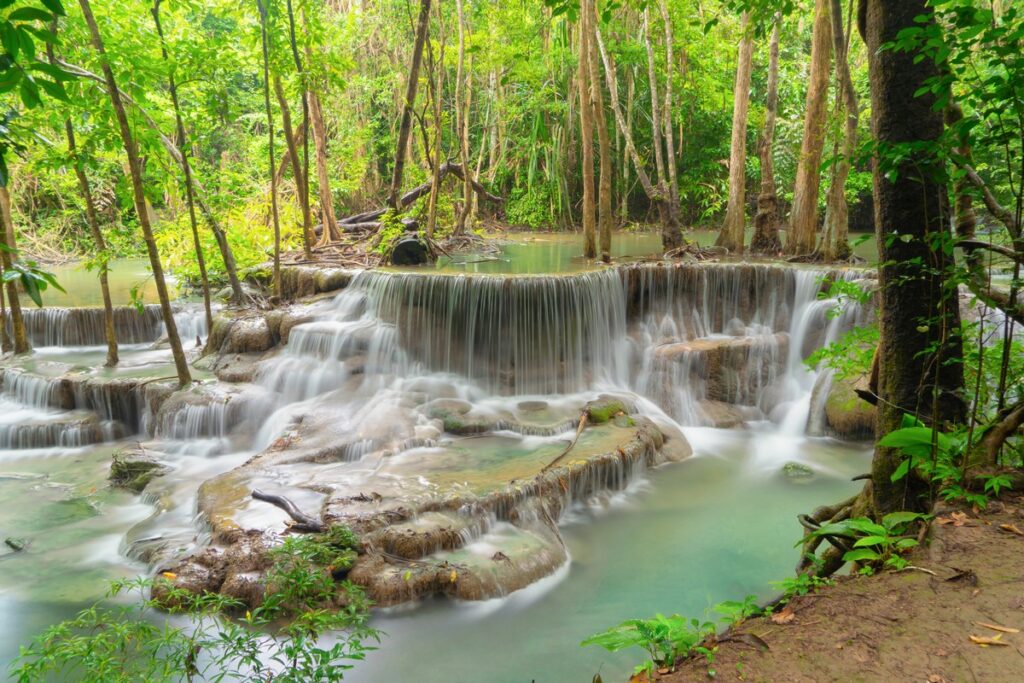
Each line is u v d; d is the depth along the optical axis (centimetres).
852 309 999
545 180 2188
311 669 354
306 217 1333
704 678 248
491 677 482
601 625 545
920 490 369
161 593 553
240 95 2147
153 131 987
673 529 704
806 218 1243
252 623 420
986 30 311
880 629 268
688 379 1043
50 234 1970
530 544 635
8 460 899
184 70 1010
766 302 1110
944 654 249
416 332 1070
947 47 314
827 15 1168
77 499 780
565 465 749
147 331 1275
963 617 269
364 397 968
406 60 2073
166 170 1080
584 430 875
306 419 899
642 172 1407
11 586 599
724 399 1033
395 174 1339
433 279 1066
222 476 743
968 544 314
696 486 805
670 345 1080
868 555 319
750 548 663
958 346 378
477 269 1202
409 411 911
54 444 940
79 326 1236
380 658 502
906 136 355
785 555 648
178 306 1299
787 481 817
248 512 651
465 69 1867
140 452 879
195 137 1141
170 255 1384
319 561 568
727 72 2133
